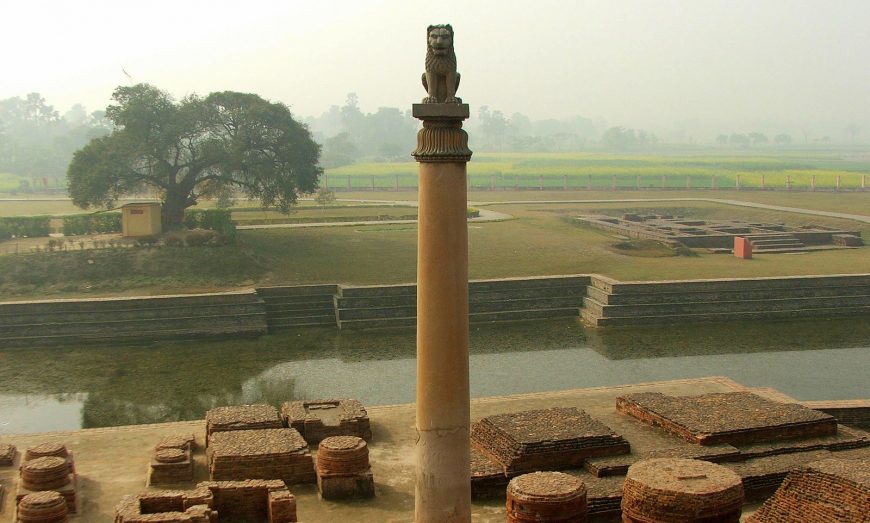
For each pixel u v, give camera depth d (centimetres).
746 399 2142
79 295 3878
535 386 2864
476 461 1853
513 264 4531
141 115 4744
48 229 4978
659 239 5353
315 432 2084
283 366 3184
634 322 3781
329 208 7112
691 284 3894
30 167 13925
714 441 1886
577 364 3158
